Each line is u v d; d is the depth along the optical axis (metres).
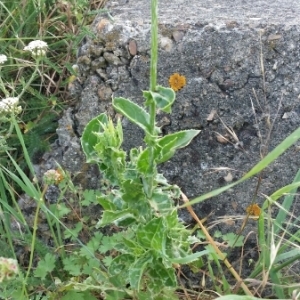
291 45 0.71
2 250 0.72
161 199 0.55
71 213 0.77
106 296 0.64
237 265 0.75
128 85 0.74
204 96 0.73
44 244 0.76
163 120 0.73
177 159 0.74
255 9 0.80
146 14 0.78
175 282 0.59
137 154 0.58
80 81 0.77
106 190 0.75
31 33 0.96
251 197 0.74
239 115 0.73
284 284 0.68
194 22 0.72
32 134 0.82
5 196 0.75
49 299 0.67
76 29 0.92
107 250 0.70
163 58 0.72
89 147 0.56
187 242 0.59
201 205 0.75
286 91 0.72
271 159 0.50
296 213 0.74
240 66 0.71
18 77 0.90
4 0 0.97
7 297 0.64
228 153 0.74
